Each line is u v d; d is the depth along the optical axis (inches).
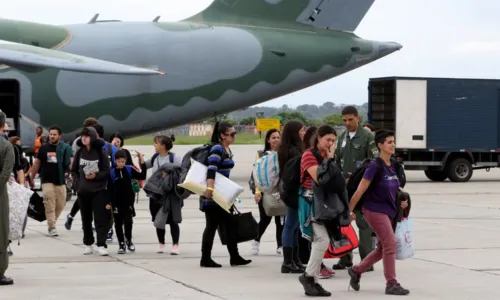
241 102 1059.9
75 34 1005.8
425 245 505.7
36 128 937.5
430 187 1001.5
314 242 348.5
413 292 357.7
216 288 367.6
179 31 1039.6
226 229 432.5
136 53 1013.8
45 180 560.1
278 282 385.4
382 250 354.9
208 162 423.5
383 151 350.9
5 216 366.3
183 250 494.9
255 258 465.1
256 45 1050.7
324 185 339.9
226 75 1041.5
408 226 362.3
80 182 468.1
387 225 350.0
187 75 1030.4
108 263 442.9
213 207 426.3
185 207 768.9
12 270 416.8
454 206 760.3
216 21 1079.6
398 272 410.3
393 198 351.9
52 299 338.3
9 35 965.8
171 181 468.8
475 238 537.6
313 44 1069.1
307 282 349.7
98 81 1003.9
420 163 1089.4
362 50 1085.1
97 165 463.8
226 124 428.8
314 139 359.9
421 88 1084.5
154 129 1050.7
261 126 1968.5
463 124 1097.4
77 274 404.8
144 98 1020.5
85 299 339.0
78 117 1005.8
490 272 409.4
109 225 490.9
